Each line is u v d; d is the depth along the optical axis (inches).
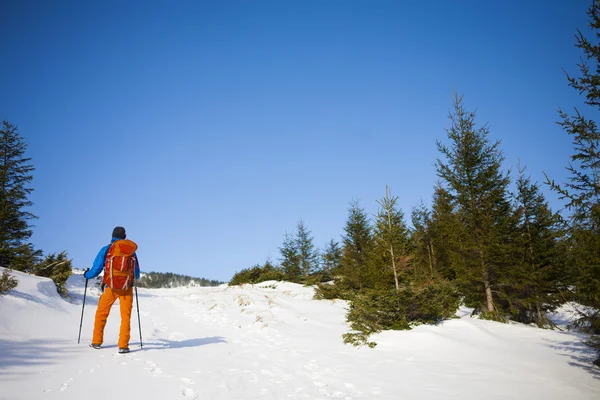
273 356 294.8
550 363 264.7
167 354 261.0
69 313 387.2
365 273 526.6
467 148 568.4
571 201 251.6
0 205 761.6
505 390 209.2
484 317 501.0
